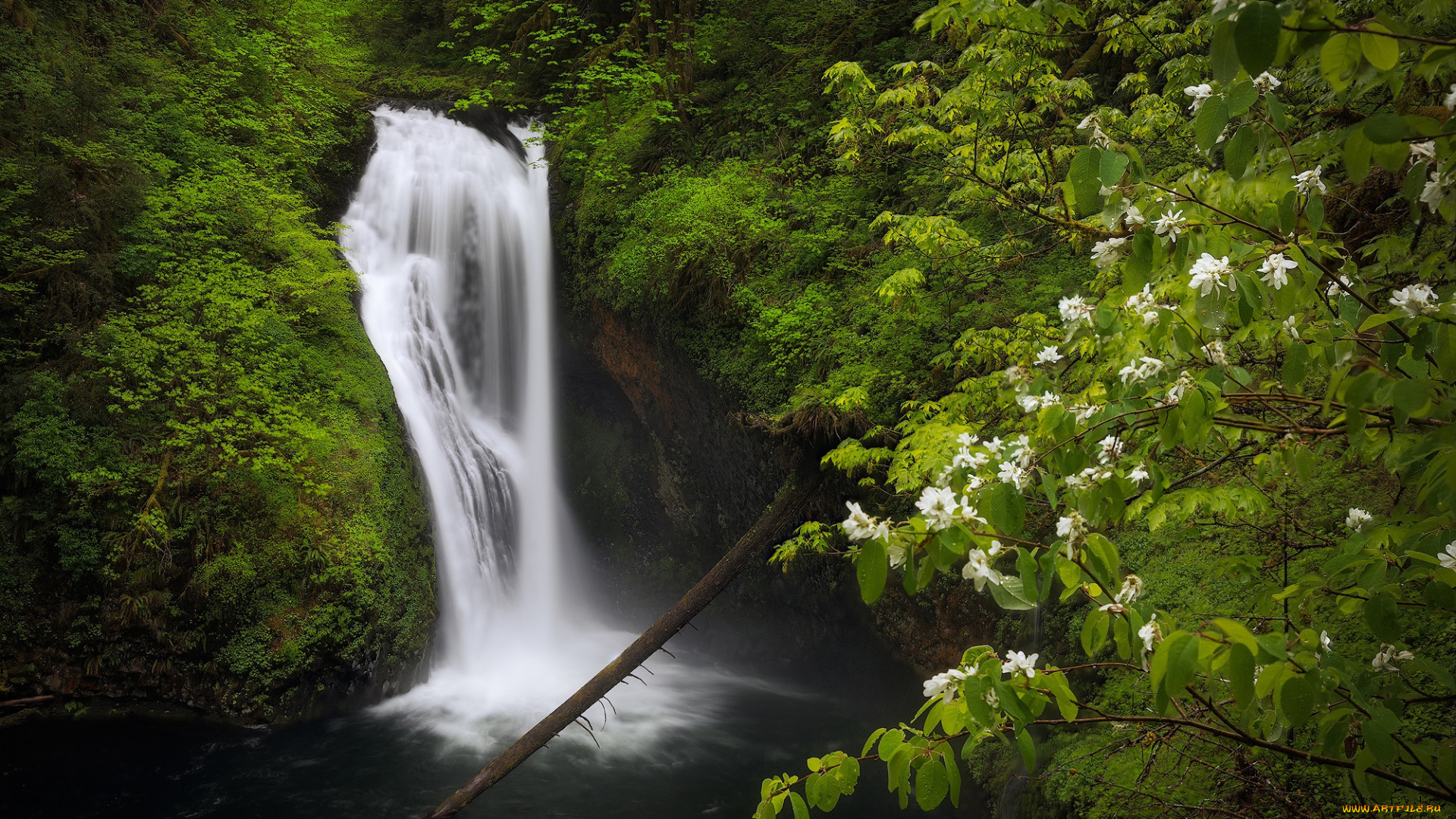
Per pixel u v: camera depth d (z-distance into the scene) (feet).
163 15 41.70
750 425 28.78
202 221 35.47
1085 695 18.79
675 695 34.22
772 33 45.03
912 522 6.41
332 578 29.84
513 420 46.32
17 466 28.55
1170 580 17.85
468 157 47.47
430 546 35.45
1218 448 11.04
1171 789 13.71
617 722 31.45
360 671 30.60
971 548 6.61
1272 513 13.42
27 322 30.32
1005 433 17.47
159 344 30.94
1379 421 7.45
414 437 38.93
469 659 37.01
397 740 29.12
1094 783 15.43
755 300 34.45
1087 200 7.34
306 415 32.63
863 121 22.50
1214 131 7.02
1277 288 7.14
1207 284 6.92
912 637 28.99
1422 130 5.78
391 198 45.96
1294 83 12.83
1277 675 5.95
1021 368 9.53
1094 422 7.74
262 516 30.01
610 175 43.16
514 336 46.44
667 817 25.04
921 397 26.58
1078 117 24.67
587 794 26.23
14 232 30.40
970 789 22.12
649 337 40.52
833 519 30.76
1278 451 9.30
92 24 38.04
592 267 43.91
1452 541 6.95
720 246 36.22
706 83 46.34
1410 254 9.89
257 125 39.93
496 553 40.88
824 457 23.56
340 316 37.45
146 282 33.22
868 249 33.30
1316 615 14.28
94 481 28.50
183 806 24.73
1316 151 8.05
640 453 45.09
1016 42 16.37
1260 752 13.01
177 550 29.12
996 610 24.90
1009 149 18.15
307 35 49.29
